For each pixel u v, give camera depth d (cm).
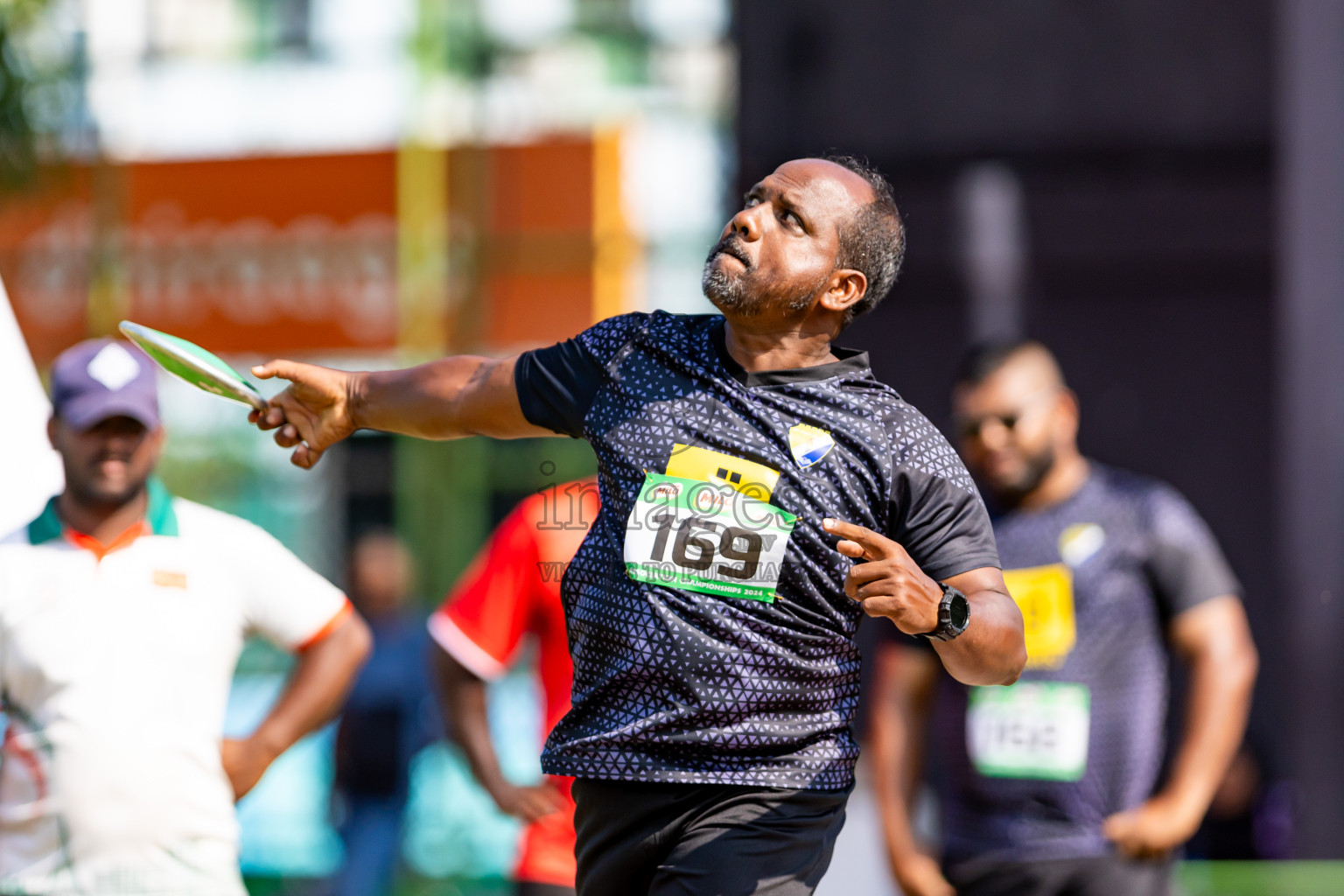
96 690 1147
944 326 3034
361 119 3422
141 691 1155
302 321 3284
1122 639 1552
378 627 2220
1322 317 2614
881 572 774
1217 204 2998
